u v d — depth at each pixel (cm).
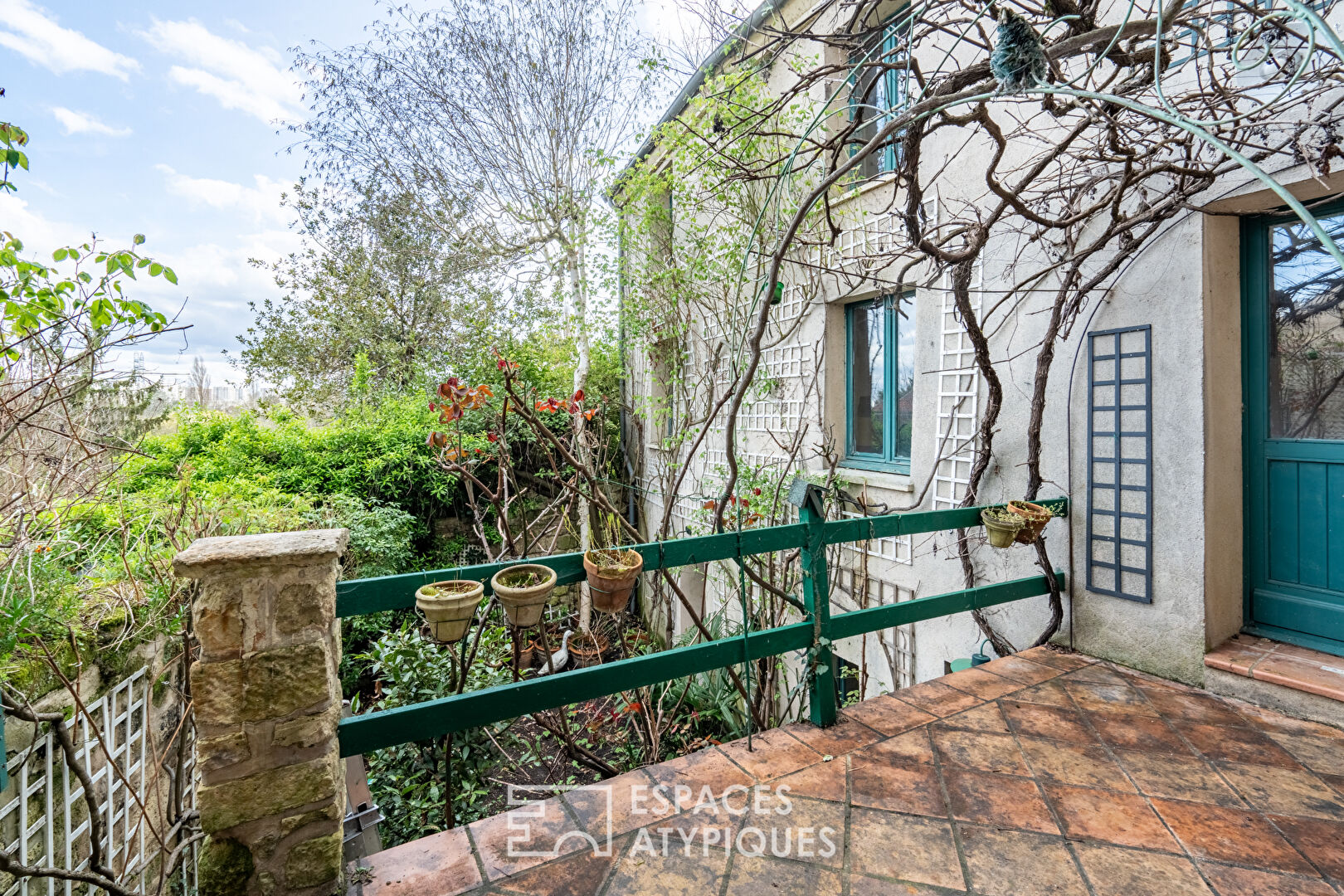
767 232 524
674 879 161
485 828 183
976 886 158
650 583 782
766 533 243
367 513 725
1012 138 332
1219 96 240
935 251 269
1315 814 187
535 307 903
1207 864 165
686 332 675
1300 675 252
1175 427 289
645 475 895
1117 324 313
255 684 149
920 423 432
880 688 468
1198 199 280
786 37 286
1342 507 267
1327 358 272
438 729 179
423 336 1133
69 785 232
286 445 772
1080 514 330
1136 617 306
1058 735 238
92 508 311
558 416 778
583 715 542
